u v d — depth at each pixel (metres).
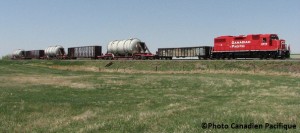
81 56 96.44
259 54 57.03
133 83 37.62
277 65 49.94
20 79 43.47
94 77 44.59
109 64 74.38
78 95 27.61
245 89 31.56
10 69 67.19
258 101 22.52
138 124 13.90
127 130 13.14
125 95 27.89
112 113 18.25
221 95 27.47
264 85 34.09
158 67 63.59
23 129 14.99
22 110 19.62
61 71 66.94
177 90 31.86
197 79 39.72
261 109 17.64
